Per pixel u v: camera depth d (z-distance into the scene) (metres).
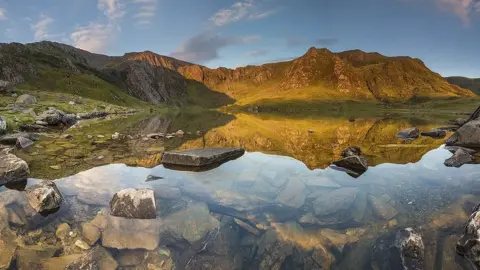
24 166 13.85
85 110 99.12
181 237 8.49
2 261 7.14
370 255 7.60
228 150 19.91
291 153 21.59
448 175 14.12
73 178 13.90
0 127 28.81
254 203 10.68
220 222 9.26
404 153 20.89
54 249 7.84
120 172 15.37
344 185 12.59
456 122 49.88
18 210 9.39
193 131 40.28
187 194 11.63
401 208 10.11
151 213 9.59
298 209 10.15
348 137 32.84
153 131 38.88
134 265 7.34
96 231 8.66
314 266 7.22
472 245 7.38
